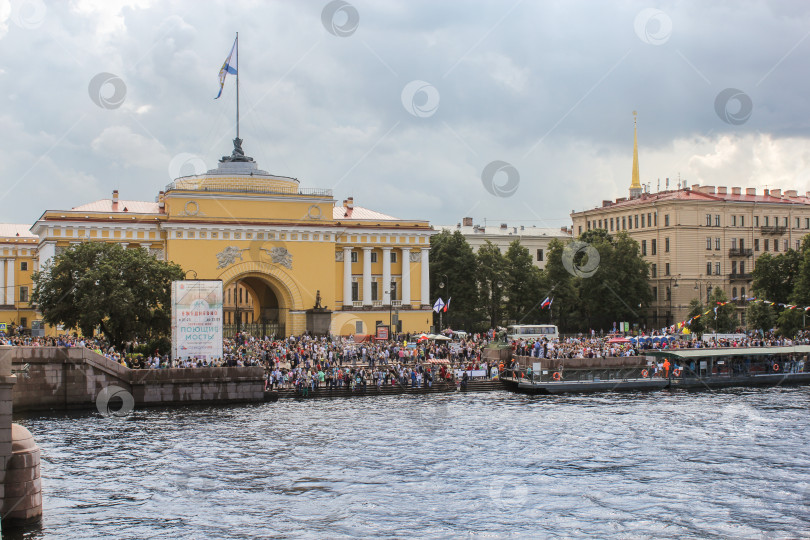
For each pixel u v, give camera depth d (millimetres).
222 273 94438
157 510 34500
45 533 31344
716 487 38500
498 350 82750
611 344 82062
